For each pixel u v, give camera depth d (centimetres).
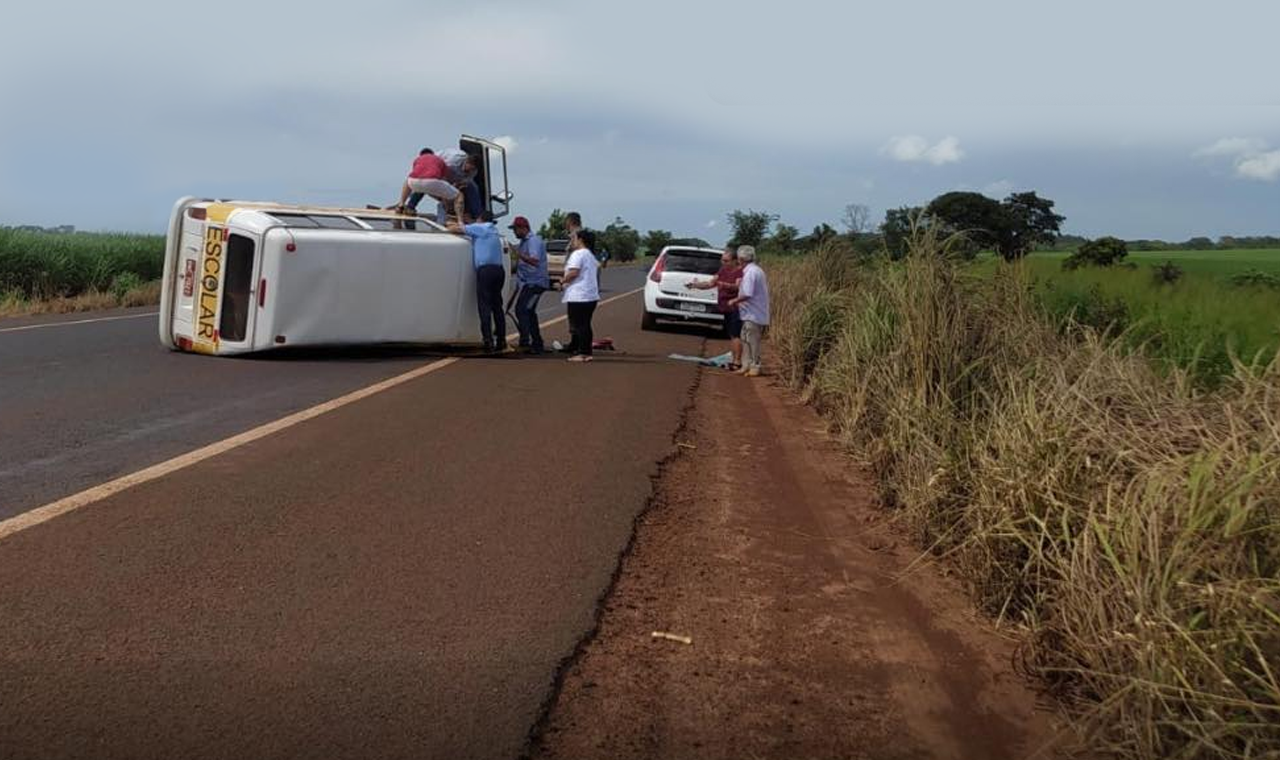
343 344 1248
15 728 335
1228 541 339
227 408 876
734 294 1378
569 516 600
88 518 545
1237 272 1310
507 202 1630
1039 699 396
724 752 347
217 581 466
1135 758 334
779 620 468
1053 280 1114
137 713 348
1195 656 320
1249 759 300
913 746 357
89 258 2481
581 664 407
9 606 427
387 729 346
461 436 803
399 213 1396
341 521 564
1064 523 418
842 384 912
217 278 1210
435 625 433
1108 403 496
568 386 1107
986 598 478
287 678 378
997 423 538
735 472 759
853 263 1388
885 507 664
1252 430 387
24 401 874
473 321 1362
